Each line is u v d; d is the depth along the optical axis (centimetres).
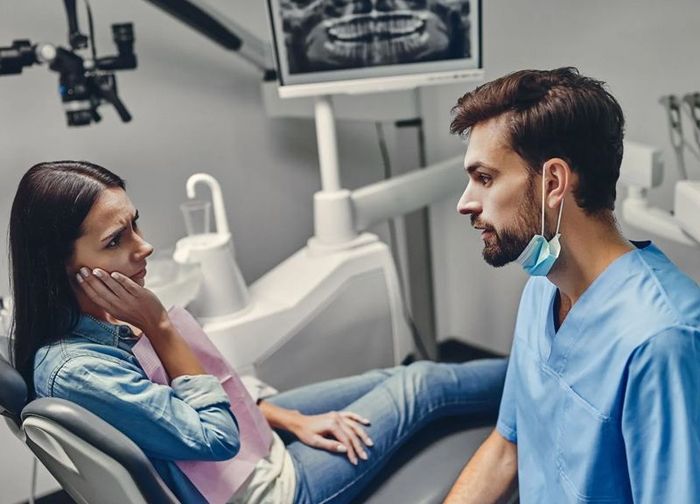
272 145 196
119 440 79
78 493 96
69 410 78
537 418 89
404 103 168
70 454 82
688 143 149
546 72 77
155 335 97
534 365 90
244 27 184
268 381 149
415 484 116
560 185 74
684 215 118
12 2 152
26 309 91
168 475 95
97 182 91
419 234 195
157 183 178
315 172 206
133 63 151
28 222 88
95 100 149
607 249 79
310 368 156
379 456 119
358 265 160
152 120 174
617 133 75
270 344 148
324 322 156
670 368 69
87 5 148
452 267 226
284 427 125
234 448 96
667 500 69
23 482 170
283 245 205
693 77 150
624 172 136
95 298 92
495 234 80
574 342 81
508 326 213
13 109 155
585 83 75
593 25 165
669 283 75
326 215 161
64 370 88
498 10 184
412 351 206
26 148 158
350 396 135
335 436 120
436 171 175
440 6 144
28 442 92
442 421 133
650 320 72
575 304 81
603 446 77
